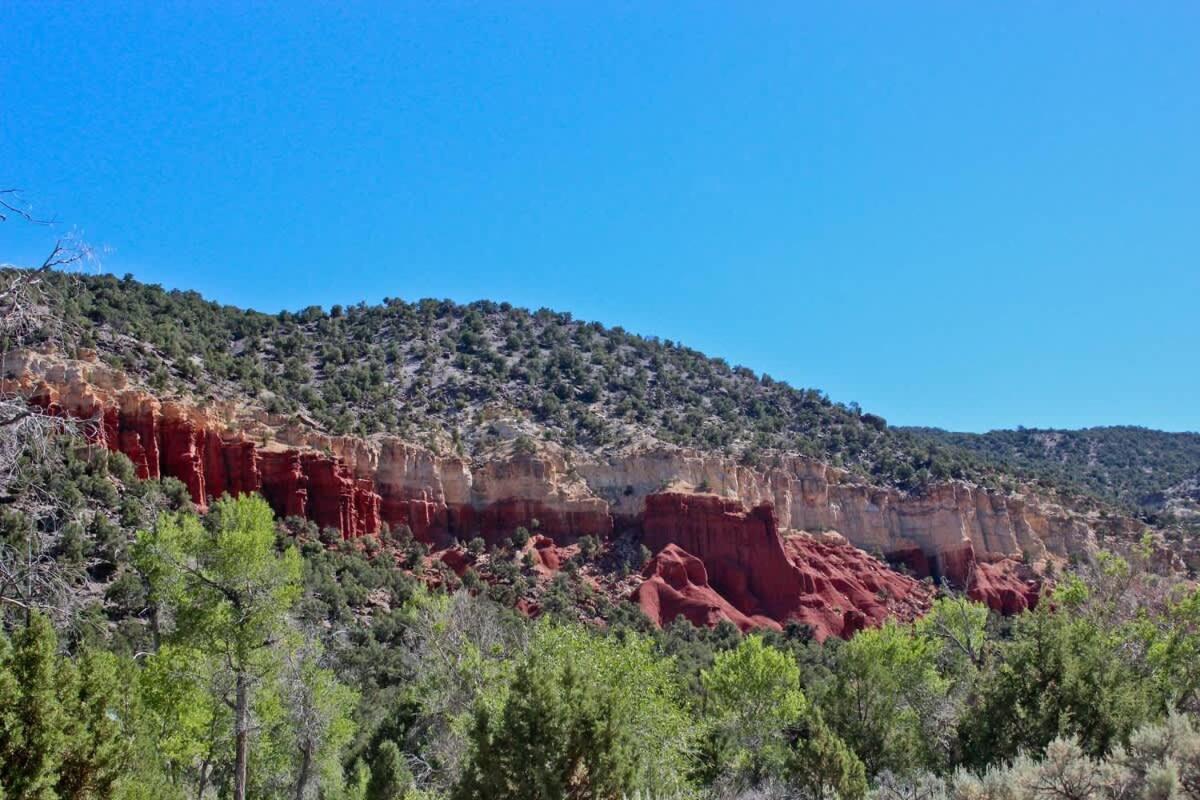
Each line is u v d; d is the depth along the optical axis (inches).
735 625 3009.4
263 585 1314.0
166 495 2536.9
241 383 3289.9
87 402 2561.5
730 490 3681.1
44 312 595.8
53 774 720.3
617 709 772.0
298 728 1416.1
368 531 3125.0
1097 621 1320.1
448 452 3506.4
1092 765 636.1
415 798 1153.4
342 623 2268.7
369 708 1893.5
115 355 2896.2
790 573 3435.0
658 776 1080.8
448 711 1460.4
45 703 726.5
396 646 2198.6
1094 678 955.3
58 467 636.7
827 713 1414.9
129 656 1374.3
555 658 1161.4
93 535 1881.2
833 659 2516.0
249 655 1289.4
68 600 642.8
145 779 1012.5
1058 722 921.5
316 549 2733.8
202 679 1266.0
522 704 753.6
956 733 1193.4
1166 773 566.3
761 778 1263.5
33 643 740.7
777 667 1621.6
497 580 3011.8
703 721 1393.9
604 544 3422.7
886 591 3585.1
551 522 3435.0
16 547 605.0
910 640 1587.1
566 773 740.0
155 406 2738.7
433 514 3316.9
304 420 3248.0
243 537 1302.9
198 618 1279.5
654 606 3100.4
